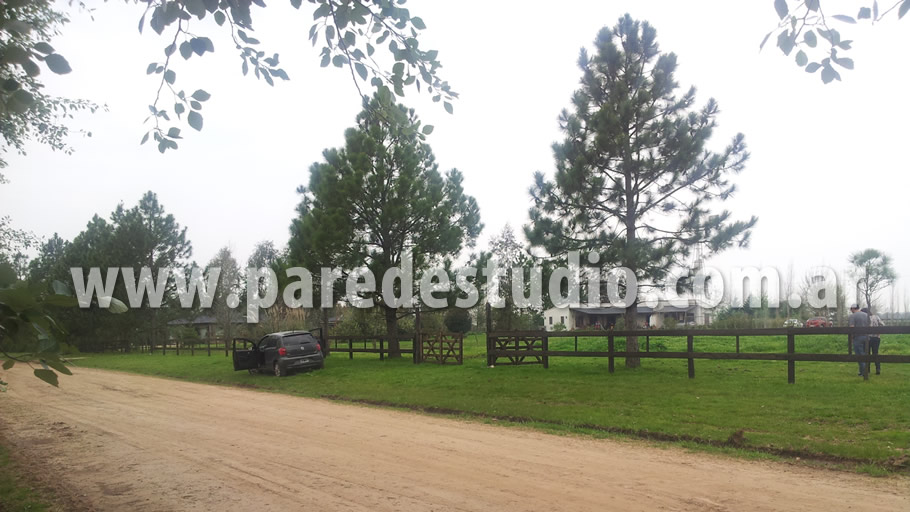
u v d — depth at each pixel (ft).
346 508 17.69
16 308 8.11
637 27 55.16
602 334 50.16
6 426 33.12
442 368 59.41
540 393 39.93
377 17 14.19
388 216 67.72
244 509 17.90
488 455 24.29
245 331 126.11
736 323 107.04
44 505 18.80
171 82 13.19
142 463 23.98
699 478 20.24
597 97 55.62
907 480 19.45
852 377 41.24
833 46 11.75
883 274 128.36
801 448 23.43
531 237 54.54
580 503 17.70
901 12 10.85
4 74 10.16
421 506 17.71
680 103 54.80
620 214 54.49
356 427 31.48
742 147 51.88
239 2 12.67
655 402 34.45
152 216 126.52
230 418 35.06
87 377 66.39
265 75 14.66
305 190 79.30
